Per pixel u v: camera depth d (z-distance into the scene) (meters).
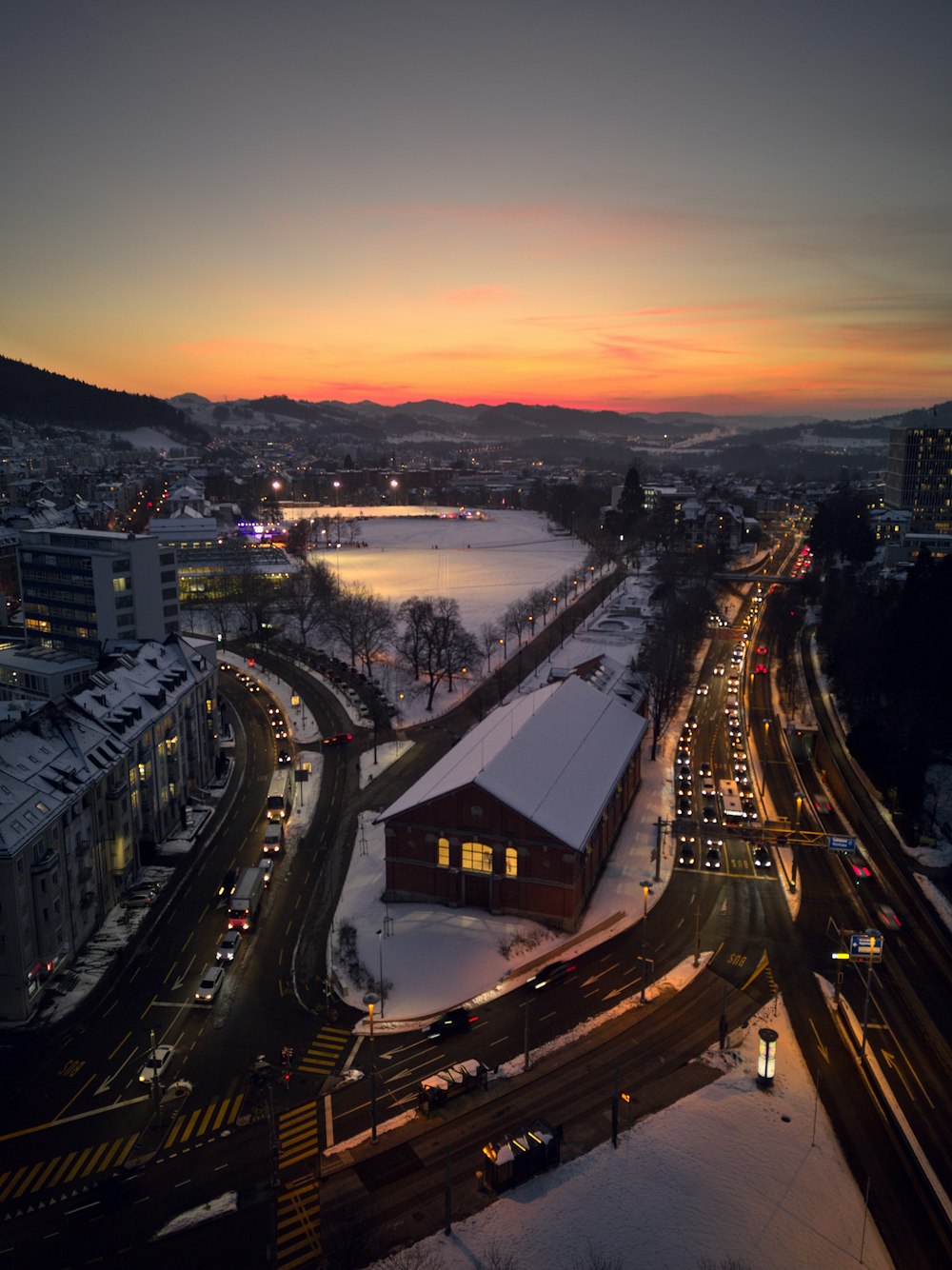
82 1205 63.56
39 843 87.81
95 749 103.50
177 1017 85.12
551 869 98.31
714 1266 58.06
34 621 191.75
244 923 100.38
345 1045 81.38
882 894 108.69
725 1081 76.19
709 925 101.06
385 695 189.38
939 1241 60.72
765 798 137.50
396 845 104.12
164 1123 71.50
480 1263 58.03
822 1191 64.75
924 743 138.38
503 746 109.25
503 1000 87.81
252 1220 62.16
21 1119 72.06
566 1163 66.94
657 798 136.50
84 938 97.12
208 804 135.12
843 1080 76.69
